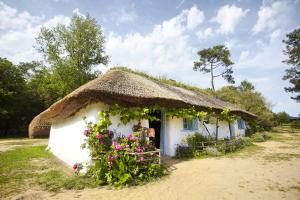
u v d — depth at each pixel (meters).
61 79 33.06
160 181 6.70
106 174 6.43
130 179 6.45
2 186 6.39
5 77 32.78
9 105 32.78
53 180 6.86
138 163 6.97
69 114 9.65
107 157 6.70
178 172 7.77
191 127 12.96
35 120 15.05
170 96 10.13
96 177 6.59
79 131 8.64
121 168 6.49
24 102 34.72
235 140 13.95
